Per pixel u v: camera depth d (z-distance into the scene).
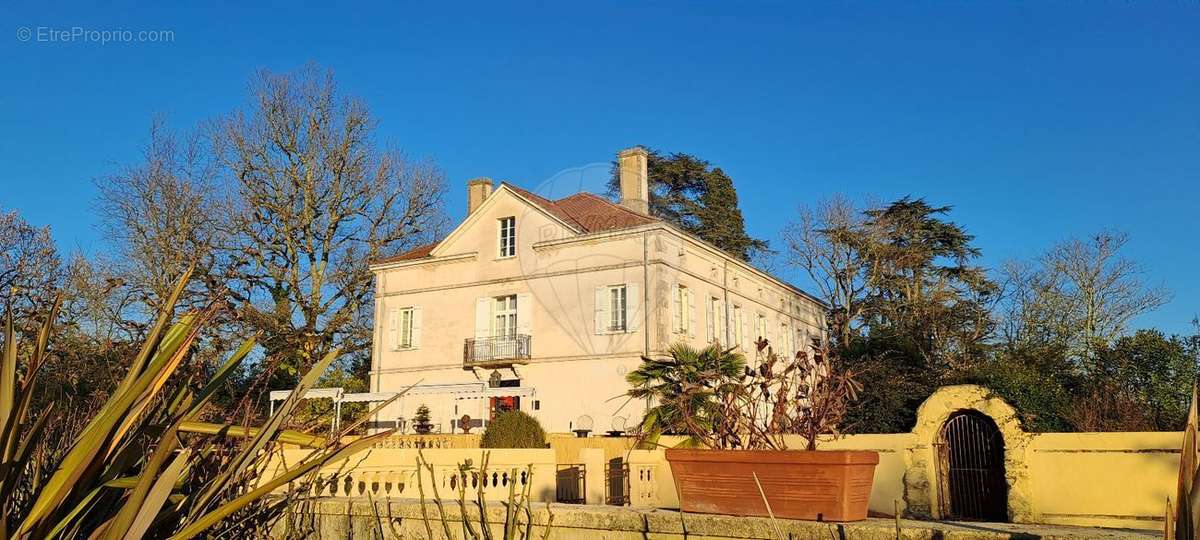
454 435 17.58
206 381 4.03
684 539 4.25
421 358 27.34
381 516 5.41
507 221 26.83
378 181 29.42
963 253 33.59
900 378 17.95
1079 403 14.07
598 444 15.85
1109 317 28.11
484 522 3.68
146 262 25.06
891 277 33.31
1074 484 7.77
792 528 3.93
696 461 4.36
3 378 2.70
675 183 40.66
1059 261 29.19
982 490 8.56
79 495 2.86
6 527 2.63
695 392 5.24
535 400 24.92
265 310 25.48
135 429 3.19
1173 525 1.83
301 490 4.42
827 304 35.03
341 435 3.63
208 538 3.55
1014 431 8.19
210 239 24.02
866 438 9.17
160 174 25.94
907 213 34.19
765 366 4.94
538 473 7.41
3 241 14.43
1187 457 1.78
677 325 23.98
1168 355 17.33
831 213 34.66
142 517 2.64
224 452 3.91
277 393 16.06
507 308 26.34
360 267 29.91
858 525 3.78
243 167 27.69
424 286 27.89
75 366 4.39
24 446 2.74
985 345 28.17
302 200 28.86
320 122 28.69
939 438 8.84
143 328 4.57
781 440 4.87
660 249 23.61
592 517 4.62
